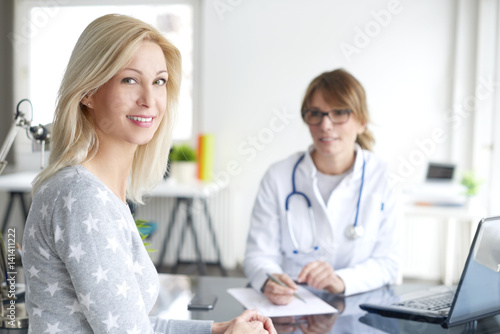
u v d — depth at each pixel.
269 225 1.77
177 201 3.93
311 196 1.75
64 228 0.82
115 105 0.92
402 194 3.35
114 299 0.83
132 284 0.87
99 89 0.93
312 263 1.50
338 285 1.46
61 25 4.13
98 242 0.82
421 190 3.22
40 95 4.16
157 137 1.12
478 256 1.12
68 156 0.91
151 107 0.94
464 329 1.17
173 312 1.30
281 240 1.80
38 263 0.85
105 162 0.96
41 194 0.86
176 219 4.16
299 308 1.33
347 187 1.73
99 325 0.83
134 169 1.15
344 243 1.72
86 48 0.91
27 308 0.89
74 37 4.13
